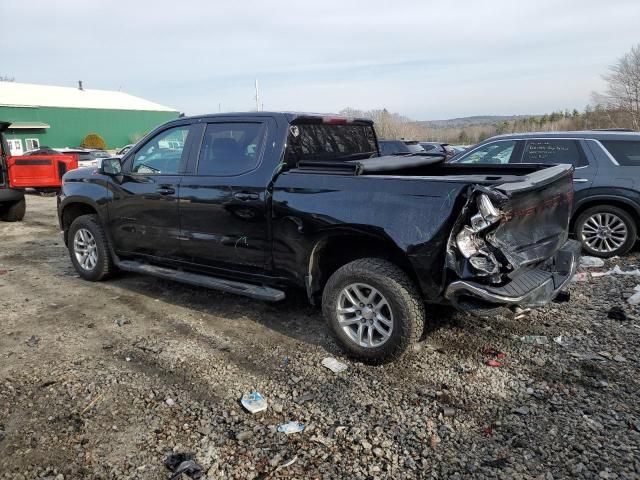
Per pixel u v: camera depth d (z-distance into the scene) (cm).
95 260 609
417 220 355
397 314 371
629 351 404
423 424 317
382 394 352
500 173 484
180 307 529
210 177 472
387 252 402
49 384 371
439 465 280
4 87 4794
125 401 348
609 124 4534
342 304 404
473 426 314
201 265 496
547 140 724
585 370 377
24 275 660
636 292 528
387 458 287
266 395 354
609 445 292
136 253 559
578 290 550
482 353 407
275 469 280
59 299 560
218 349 427
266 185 431
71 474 278
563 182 420
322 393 355
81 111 4769
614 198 673
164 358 411
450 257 345
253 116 460
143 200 530
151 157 534
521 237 369
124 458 290
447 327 455
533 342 424
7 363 405
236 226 454
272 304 531
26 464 286
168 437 308
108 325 484
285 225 420
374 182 378
